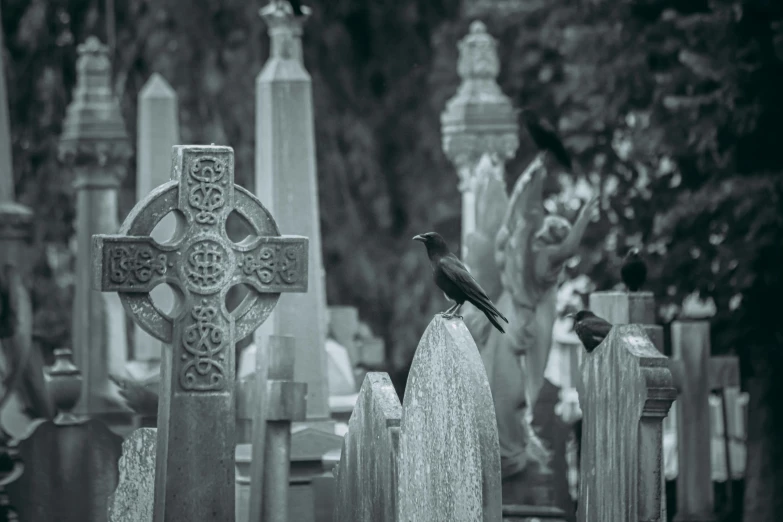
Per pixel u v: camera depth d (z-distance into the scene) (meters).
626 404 12.55
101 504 17.09
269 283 12.77
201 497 12.38
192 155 12.54
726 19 23.59
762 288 23.70
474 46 24.20
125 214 34.66
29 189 36.31
